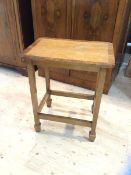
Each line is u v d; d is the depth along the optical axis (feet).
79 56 3.37
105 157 3.86
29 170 3.58
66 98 5.68
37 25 5.74
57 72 6.34
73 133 4.44
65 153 3.93
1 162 3.73
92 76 5.80
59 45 3.90
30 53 3.45
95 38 5.17
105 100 5.65
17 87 6.22
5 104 5.39
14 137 4.30
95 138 4.27
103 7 4.59
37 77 6.83
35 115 4.17
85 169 3.62
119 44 5.28
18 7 5.48
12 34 6.05
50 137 4.32
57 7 5.10
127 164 3.73
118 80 6.85
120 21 4.60
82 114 5.04
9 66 7.03
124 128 4.61
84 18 4.96
